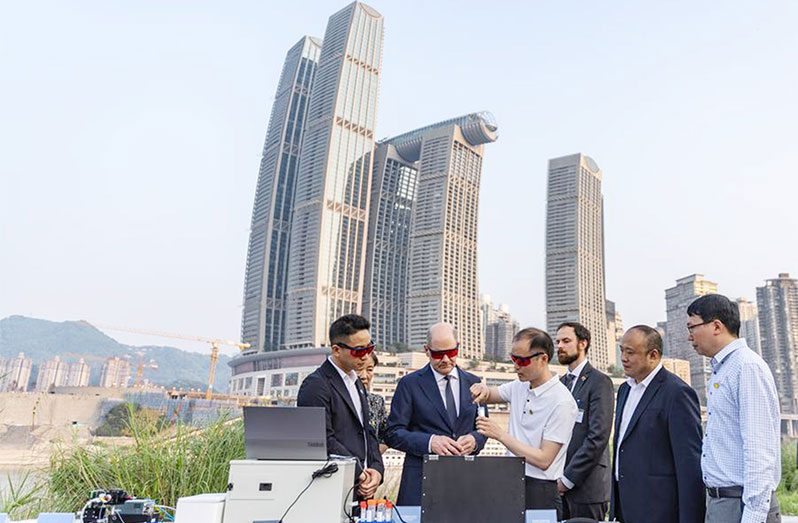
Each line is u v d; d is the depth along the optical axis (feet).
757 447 9.08
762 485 8.88
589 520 9.21
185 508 8.32
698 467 10.57
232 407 19.27
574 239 520.01
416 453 11.85
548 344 11.88
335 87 528.22
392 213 552.00
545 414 11.60
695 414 11.00
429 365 13.41
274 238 524.93
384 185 552.82
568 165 549.54
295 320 483.92
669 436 11.13
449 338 12.69
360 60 552.00
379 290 521.65
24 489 16.89
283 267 522.06
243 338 523.29
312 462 8.46
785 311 368.89
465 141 549.95
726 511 9.55
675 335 432.66
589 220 541.75
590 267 525.75
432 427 12.67
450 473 8.30
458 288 518.78
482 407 11.66
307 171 520.01
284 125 554.87
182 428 18.65
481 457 8.41
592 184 558.97
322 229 489.26
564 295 511.40
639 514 11.09
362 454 11.75
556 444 11.23
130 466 17.40
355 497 10.18
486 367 426.92
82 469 17.26
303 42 587.27
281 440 8.52
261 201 551.59
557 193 547.49
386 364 345.51
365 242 518.37
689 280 428.56
